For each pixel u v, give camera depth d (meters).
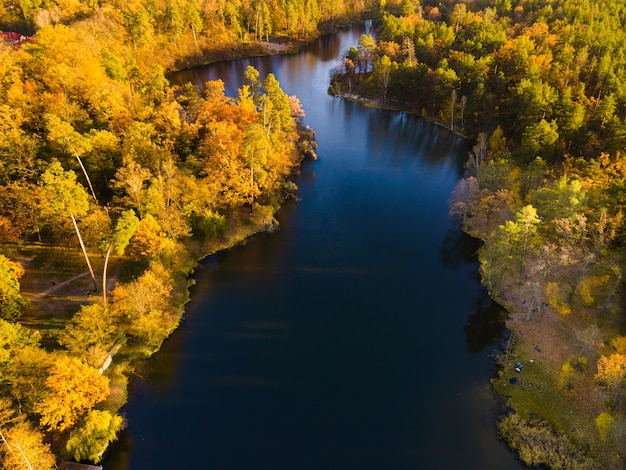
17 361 51.28
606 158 85.75
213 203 89.38
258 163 93.50
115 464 55.22
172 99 113.75
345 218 101.75
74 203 66.19
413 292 82.56
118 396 62.06
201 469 55.31
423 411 62.25
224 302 79.44
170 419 60.56
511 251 76.75
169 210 81.12
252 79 113.25
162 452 56.91
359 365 68.94
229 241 91.62
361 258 90.50
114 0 176.25
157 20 182.12
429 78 140.88
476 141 129.25
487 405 62.16
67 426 51.22
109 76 111.44
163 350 69.94
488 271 78.25
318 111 153.25
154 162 84.75
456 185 111.31
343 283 84.25
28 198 72.81
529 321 72.56
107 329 63.03
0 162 75.69
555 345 67.69
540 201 81.56
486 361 68.88
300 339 73.06
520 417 59.09
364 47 170.75
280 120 112.75
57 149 81.75
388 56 161.75
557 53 132.88
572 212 72.50
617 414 56.69
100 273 76.62
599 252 73.12
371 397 64.25
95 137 83.38
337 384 66.06
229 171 88.31
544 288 75.44
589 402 59.00
